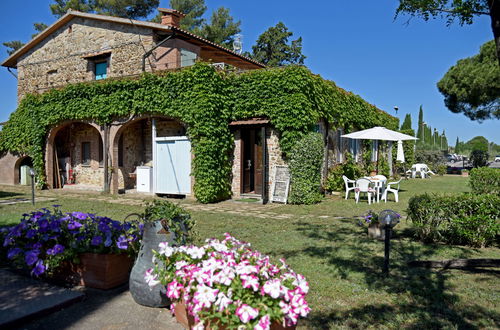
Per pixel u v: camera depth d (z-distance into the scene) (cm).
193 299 226
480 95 1834
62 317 305
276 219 794
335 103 1302
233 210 932
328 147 1315
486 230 539
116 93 1234
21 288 353
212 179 1059
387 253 430
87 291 366
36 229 374
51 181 1458
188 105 1077
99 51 1519
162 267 295
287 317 218
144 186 1312
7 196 1201
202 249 263
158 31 1387
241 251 273
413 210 604
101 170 1477
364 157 1736
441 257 500
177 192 1175
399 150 1557
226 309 216
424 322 306
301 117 1045
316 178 1066
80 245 371
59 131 1585
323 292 370
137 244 376
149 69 1404
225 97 1109
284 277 243
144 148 1466
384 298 359
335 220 785
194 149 1072
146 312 318
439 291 376
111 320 301
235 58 1675
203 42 1433
